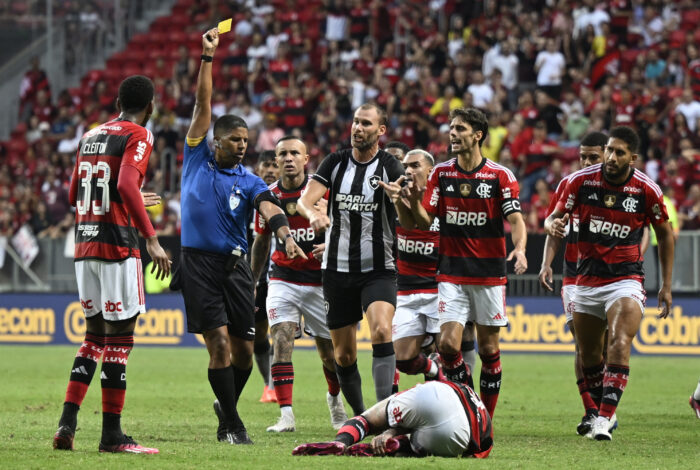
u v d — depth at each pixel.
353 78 80.81
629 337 26.20
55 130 88.00
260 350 36.38
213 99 85.06
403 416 20.97
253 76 84.75
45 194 76.44
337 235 25.20
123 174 21.47
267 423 30.44
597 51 75.19
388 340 24.28
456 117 26.61
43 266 66.94
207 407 34.38
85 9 99.81
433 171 27.34
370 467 19.17
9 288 67.62
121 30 99.69
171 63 94.56
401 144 31.42
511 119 72.69
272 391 37.06
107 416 21.89
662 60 73.81
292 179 30.00
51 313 66.75
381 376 24.06
